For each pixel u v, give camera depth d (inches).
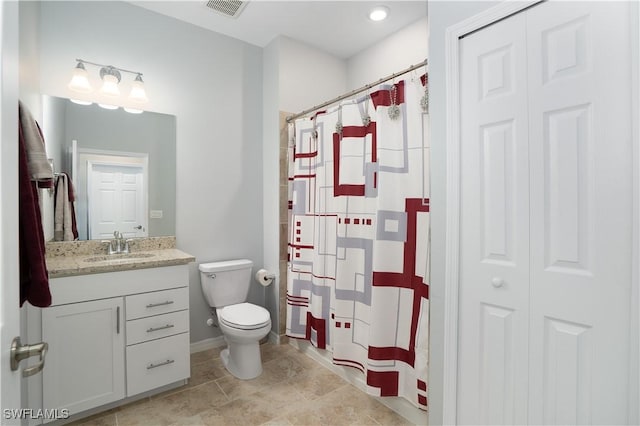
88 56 80.7
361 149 77.5
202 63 99.0
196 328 97.9
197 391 75.9
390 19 94.7
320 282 87.0
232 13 91.8
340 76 117.8
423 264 63.2
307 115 101.7
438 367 54.4
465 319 51.1
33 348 23.9
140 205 88.4
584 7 39.6
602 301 38.4
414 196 65.2
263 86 111.7
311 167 94.4
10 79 22.0
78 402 62.4
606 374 38.0
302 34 103.1
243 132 107.7
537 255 43.6
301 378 82.5
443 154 53.6
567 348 41.0
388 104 69.0
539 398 43.4
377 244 67.8
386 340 67.6
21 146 40.6
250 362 82.4
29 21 64.9
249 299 109.1
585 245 39.7
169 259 73.6
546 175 42.8
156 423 64.5
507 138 46.4
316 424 64.9
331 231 85.7
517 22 45.2
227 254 104.3
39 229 46.8
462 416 51.4
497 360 47.5
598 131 38.6
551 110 42.3
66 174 77.8
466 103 50.9
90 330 63.8
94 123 81.7
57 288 60.3
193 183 97.5
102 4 82.7
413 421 65.1
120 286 67.1
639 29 35.4
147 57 89.5
